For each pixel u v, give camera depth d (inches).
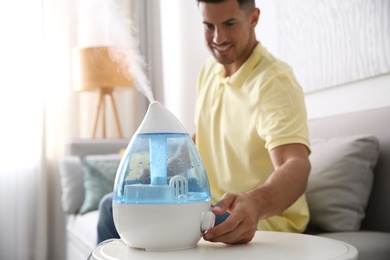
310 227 60.7
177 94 139.7
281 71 51.1
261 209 35.2
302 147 44.9
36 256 133.5
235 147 53.6
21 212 133.3
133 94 145.8
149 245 30.3
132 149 31.6
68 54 138.3
